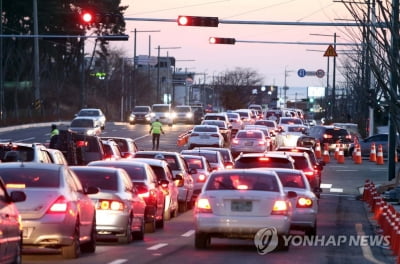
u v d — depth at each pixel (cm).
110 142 8562
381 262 4194
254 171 4462
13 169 3828
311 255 4384
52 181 3803
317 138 15150
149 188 5338
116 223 4484
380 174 11812
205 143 14038
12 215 3216
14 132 16950
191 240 4984
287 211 4334
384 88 6462
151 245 4672
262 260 4072
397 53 6294
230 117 19025
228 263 3919
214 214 4291
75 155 7631
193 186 7556
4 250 3061
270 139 14600
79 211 3916
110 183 4569
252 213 4272
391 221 5119
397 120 6544
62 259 3900
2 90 18750
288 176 5209
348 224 6294
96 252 4269
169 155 7250
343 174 11788
